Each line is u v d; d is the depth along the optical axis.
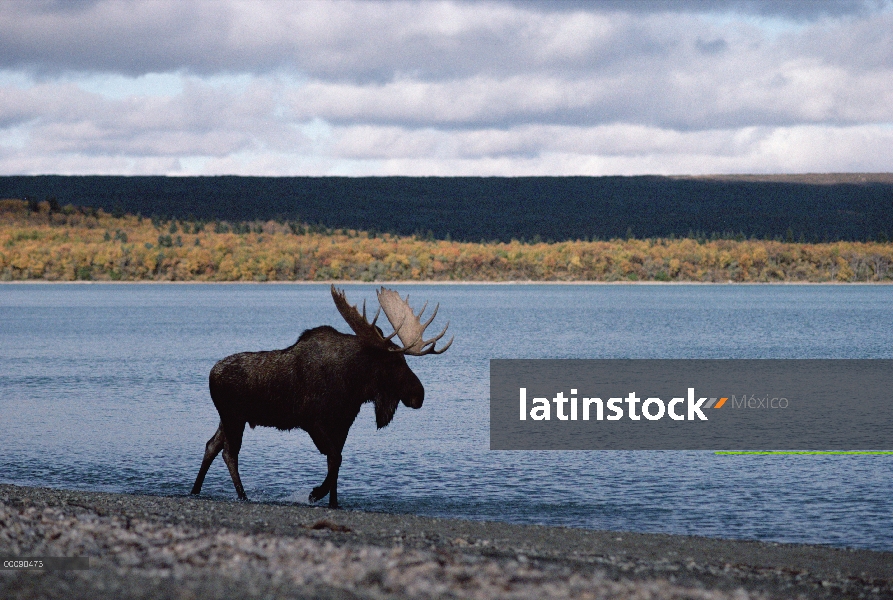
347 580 36.06
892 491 77.50
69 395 156.38
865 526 64.75
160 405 141.50
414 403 67.31
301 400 65.50
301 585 34.81
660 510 69.75
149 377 192.38
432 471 85.88
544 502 72.44
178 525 49.72
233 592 33.09
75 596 31.94
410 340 67.31
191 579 35.31
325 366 65.38
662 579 43.78
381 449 98.25
